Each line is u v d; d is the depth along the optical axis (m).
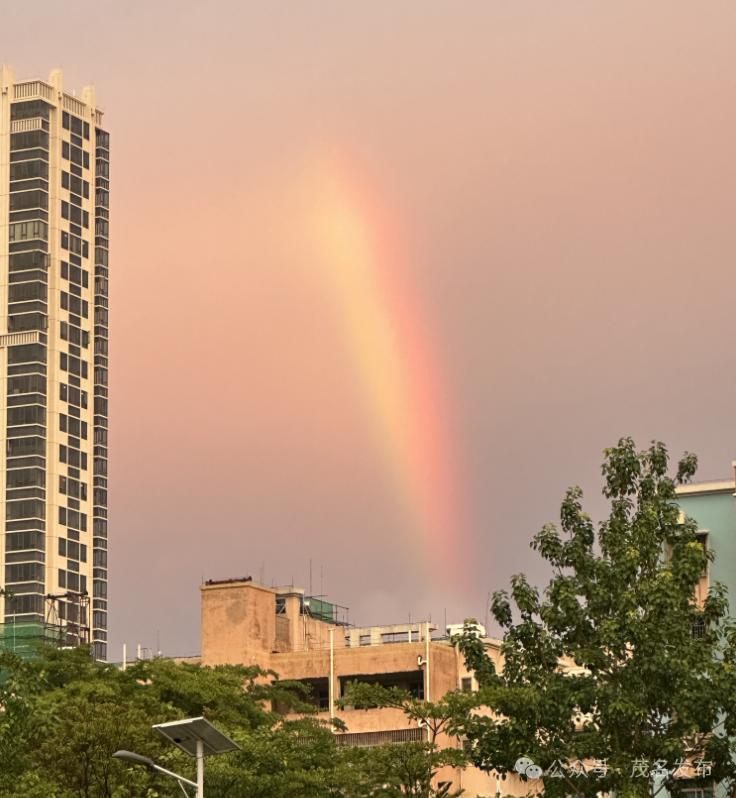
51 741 89.62
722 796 82.44
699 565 70.44
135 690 103.88
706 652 69.25
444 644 137.88
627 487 72.69
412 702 98.44
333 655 138.50
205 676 107.94
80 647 108.44
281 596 151.75
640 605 69.25
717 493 94.88
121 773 88.81
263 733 94.88
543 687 70.31
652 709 69.50
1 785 79.06
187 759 87.88
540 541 72.25
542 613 71.62
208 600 141.00
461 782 127.81
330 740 100.94
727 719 68.56
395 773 97.31
